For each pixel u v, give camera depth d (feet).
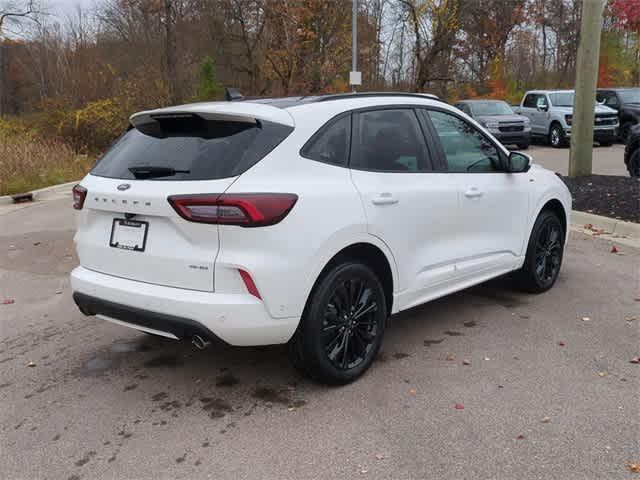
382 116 13.67
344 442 10.48
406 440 10.48
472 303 17.75
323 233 11.49
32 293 19.85
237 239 10.72
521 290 18.58
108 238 12.13
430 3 101.35
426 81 106.42
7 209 36.94
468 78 131.75
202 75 87.25
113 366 13.96
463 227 15.16
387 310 13.62
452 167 15.08
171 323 11.12
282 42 101.14
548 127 70.23
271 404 11.91
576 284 19.34
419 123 14.53
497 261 16.46
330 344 12.20
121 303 11.77
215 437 10.77
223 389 12.64
